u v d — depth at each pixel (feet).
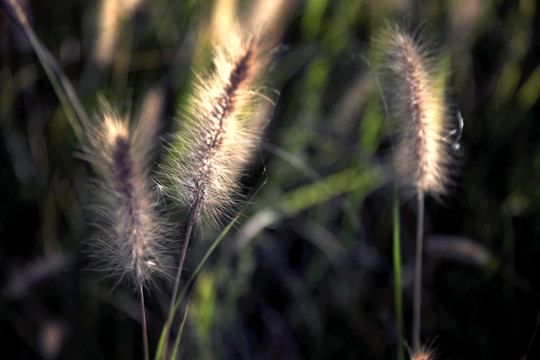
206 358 2.10
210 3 2.37
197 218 1.62
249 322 2.55
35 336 2.30
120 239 1.60
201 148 1.59
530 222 2.80
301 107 2.71
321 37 3.01
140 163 1.56
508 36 3.02
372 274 2.69
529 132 2.89
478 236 2.78
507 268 2.63
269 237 2.57
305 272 2.63
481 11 2.75
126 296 2.28
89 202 2.29
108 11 2.28
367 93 2.62
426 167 1.82
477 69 3.14
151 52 2.72
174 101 2.49
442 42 2.79
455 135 2.62
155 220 1.64
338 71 3.03
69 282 2.31
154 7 2.71
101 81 2.48
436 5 2.93
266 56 1.59
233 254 2.25
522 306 2.61
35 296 2.37
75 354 2.28
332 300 2.52
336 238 2.63
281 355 2.40
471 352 2.57
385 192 2.78
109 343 2.33
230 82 1.57
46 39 2.67
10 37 2.63
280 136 2.62
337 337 2.50
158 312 2.31
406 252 2.73
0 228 2.52
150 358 2.26
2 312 2.29
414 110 1.78
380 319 2.59
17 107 2.71
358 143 2.65
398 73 1.79
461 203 2.80
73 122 1.95
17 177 2.53
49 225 2.48
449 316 2.65
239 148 1.62
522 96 2.88
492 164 2.88
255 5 2.34
